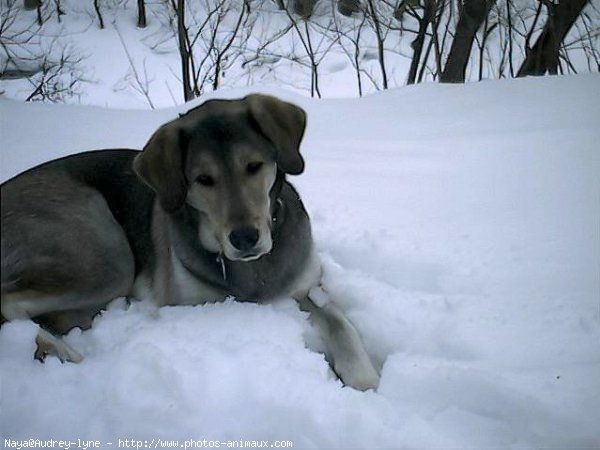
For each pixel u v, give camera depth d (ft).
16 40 20.02
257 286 3.65
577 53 15.60
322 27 17.47
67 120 6.55
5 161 5.48
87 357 3.34
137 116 6.78
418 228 4.35
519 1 15.96
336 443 2.73
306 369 3.13
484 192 4.78
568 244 4.05
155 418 2.86
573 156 5.18
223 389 2.97
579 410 2.82
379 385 3.16
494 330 3.34
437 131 6.11
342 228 4.41
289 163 3.48
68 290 3.52
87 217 3.67
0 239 3.43
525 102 6.55
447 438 2.73
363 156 5.61
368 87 17.63
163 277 3.80
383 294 3.74
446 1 15.71
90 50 20.18
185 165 3.43
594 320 3.34
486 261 3.93
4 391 3.04
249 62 17.22
